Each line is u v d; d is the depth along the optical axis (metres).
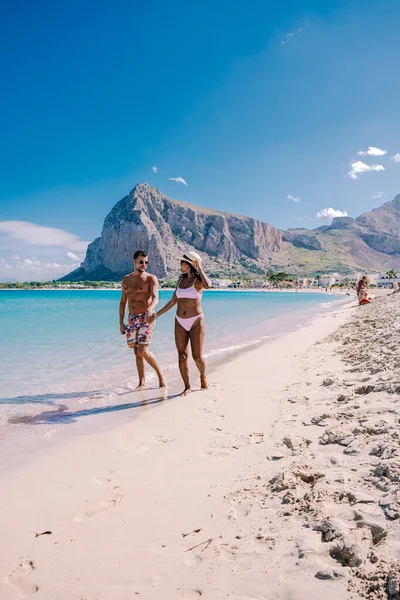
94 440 4.84
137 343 7.52
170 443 4.63
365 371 7.00
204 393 6.94
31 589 2.35
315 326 18.64
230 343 13.27
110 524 2.98
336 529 2.49
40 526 3.01
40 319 24.59
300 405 5.58
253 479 3.47
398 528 2.41
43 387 7.70
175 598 2.18
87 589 2.31
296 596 2.05
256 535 2.63
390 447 3.47
